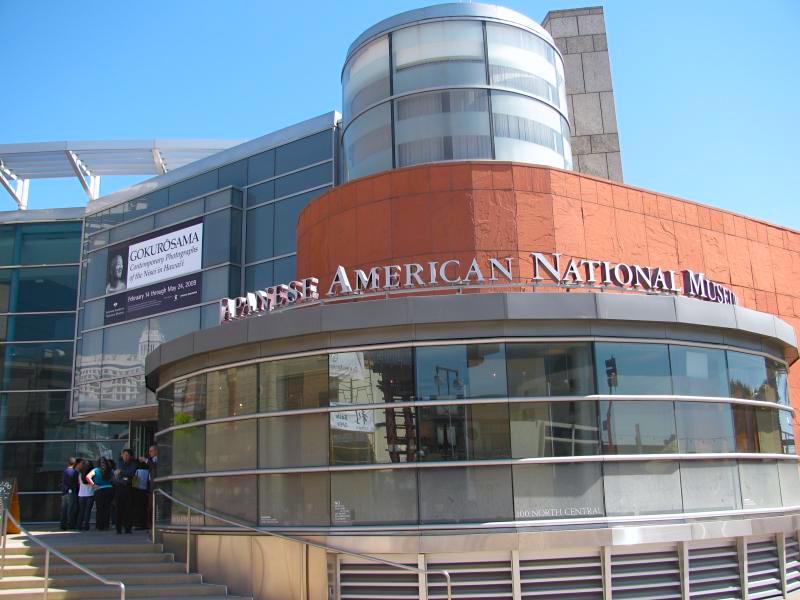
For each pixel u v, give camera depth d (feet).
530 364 42.47
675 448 43.57
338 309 43.86
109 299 97.19
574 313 42.68
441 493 40.86
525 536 39.47
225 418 48.44
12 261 106.63
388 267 46.57
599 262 47.62
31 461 99.86
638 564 41.24
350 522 41.73
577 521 40.63
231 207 86.22
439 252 51.01
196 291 87.30
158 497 54.39
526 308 42.32
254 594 44.21
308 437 44.16
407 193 52.70
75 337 101.55
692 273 50.55
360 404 43.14
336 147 82.07
